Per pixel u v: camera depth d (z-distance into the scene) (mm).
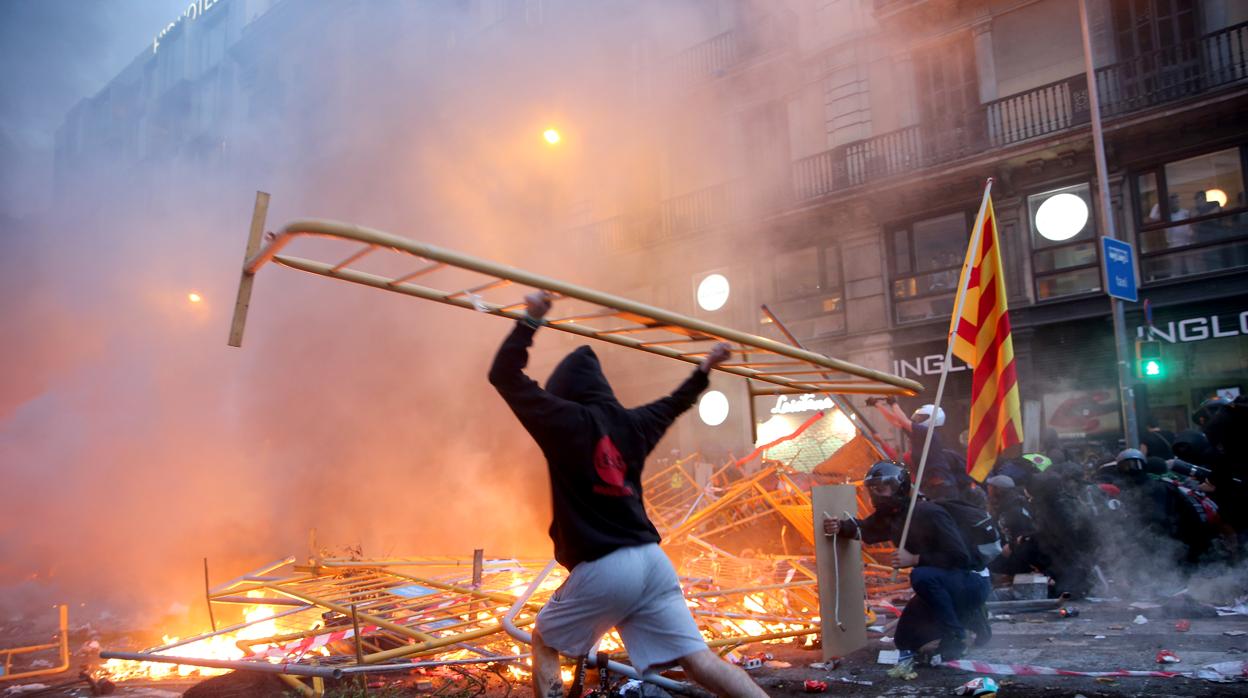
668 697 3785
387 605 5160
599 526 2342
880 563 7844
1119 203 13320
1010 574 7184
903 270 15531
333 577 6008
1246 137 12180
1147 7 13461
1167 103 12477
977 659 4535
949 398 14633
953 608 4461
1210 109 12195
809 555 7480
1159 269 12961
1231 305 12195
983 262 5160
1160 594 6301
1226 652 4336
